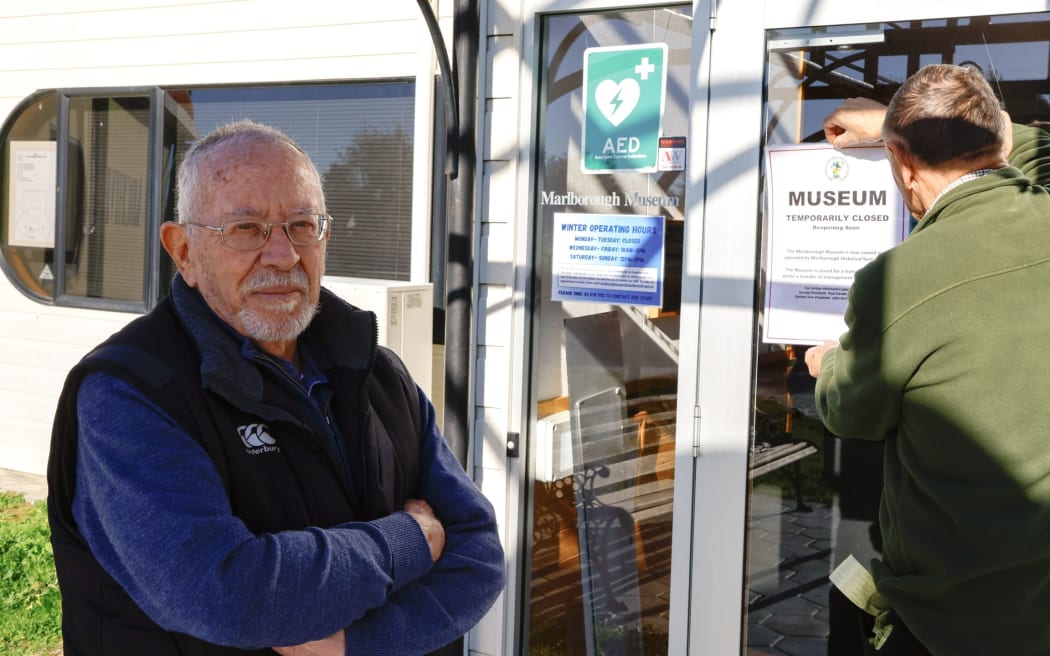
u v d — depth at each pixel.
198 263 1.70
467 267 3.10
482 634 3.24
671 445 2.95
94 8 6.38
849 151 2.62
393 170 5.59
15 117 6.76
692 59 2.80
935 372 1.97
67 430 1.60
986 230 1.95
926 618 2.05
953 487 1.97
